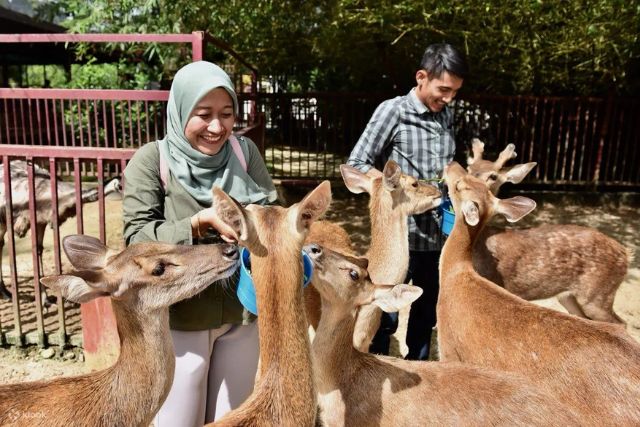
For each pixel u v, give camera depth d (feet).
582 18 29.50
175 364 9.05
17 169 18.47
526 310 10.59
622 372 9.20
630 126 34.65
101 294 8.08
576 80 36.50
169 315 8.98
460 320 11.27
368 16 29.96
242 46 36.76
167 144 8.97
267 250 6.84
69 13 37.14
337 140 37.37
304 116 36.06
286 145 37.24
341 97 35.42
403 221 12.47
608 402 9.16
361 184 13.09
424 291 14.02
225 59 38.09
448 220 12.97
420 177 13.25
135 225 8.69
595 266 15.55
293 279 6.86
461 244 12.04
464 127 35.53
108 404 8.20
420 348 14.30
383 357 9.95
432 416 8.87
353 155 13.28
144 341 8.32
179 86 8.61
